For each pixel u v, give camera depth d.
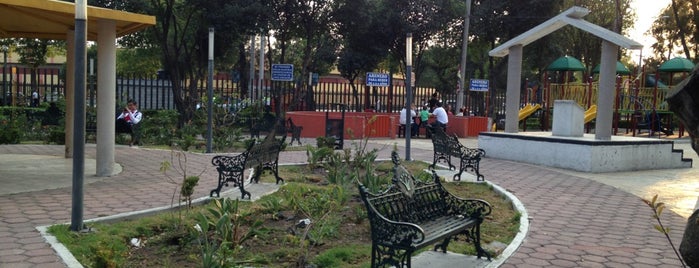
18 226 5.76
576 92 24.02
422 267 5.14
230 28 20.72
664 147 14.01
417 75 29.73
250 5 20.70
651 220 7.53
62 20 10.20
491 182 10.38
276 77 21.16
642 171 13.35
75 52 5.45
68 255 4.84
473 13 27.91
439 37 29.98
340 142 15.46
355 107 28.12
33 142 15.09
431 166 11.67
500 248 5.87
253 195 7.90
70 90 11.34
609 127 13.36
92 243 5.19
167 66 24.05
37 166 10.21
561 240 6.31
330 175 8.47
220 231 5.09
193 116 18.84
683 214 8.12
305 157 13.19
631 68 49.66
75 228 5.57
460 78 26.48
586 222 7.28
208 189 8.34
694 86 3.97
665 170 13.71
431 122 22.66
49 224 5.87
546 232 6.66
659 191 10.30
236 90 26.58
